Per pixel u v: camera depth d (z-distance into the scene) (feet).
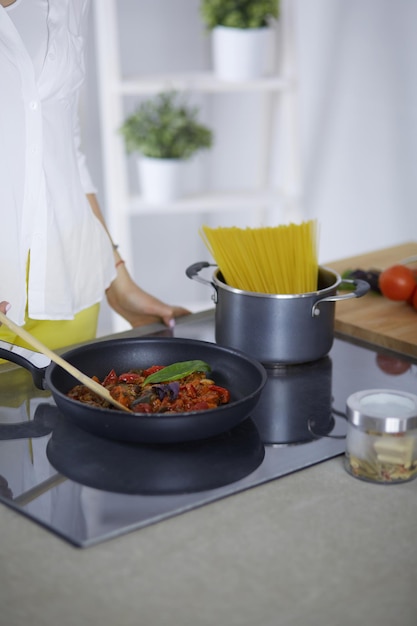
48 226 4.90
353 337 4.95
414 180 9.72
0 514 3.07
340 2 10.16
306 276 4.53
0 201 4.71
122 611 2.59
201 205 10.64
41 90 4.70
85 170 5.50
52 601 2.63
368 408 3.33
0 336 4.92
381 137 10.03
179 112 10.35
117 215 10.53
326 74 10.64
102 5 9.85
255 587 2.71
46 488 3.21
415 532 3.01
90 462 3.40
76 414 3.43
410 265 6.04
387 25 9.57
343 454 3.55
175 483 3.26
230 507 3.14
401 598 2.68
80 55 4.83
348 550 2.90
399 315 5.12
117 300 5.70
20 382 4.13
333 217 11.10
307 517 3.09
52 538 2.93
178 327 5.02
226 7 10.09
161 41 11.53
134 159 11.82
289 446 3.59
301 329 4.32
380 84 9.86
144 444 3.54
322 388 4.20
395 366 4.52
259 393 3.54
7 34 4.42
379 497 3.23
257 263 4.53
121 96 11.46
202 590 2.69
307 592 2.69
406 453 3.31
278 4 10.15
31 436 3.60
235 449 3.54
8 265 4.82
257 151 11.78
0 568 2.77
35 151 4.74
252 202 10.78
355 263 6.21
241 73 10.30
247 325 4.33
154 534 2.96
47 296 4.99
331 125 10.76
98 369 4.05
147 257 12.43
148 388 3.70
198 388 3.76
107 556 2.84
